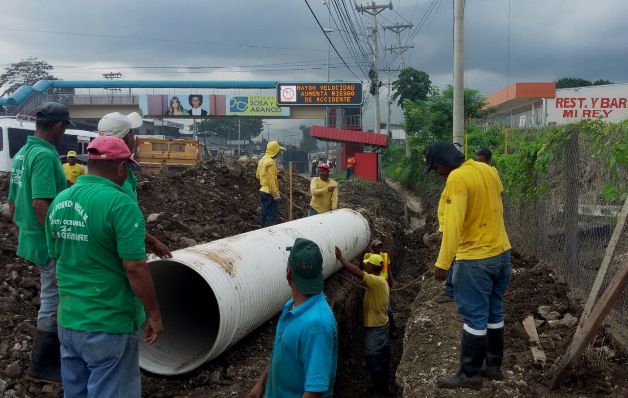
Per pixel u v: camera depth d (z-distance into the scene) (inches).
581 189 280.5
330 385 118.9
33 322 217.2
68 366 138.0
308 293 116.6
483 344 189.6
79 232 130.6
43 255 172.2
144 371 198.7
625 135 237.6
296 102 1899.6
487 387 192.2
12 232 291.6
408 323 289.0
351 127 1935.3
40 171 164.2
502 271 190.7
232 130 3582.7
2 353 196.5
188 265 195.0
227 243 231.5
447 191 182.5
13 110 1653.5
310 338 112.5
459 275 188.9
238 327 205.8
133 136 184.9
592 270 260.5
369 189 843.4
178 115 2010.3
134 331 139.3
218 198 488.4
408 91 1784.0
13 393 176.6
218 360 215.0
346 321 322.7
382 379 285.1
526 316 259.4
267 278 228.4
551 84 1343.5
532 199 367.6
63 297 135.2
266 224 438.3
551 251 328.8
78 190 133.5
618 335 211.5
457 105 563.5
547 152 323.3
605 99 1320.1
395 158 1851.6
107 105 1968.5
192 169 550.3
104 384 134.6
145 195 432.5
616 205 242.8
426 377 213.5
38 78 2677.2
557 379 188.2
